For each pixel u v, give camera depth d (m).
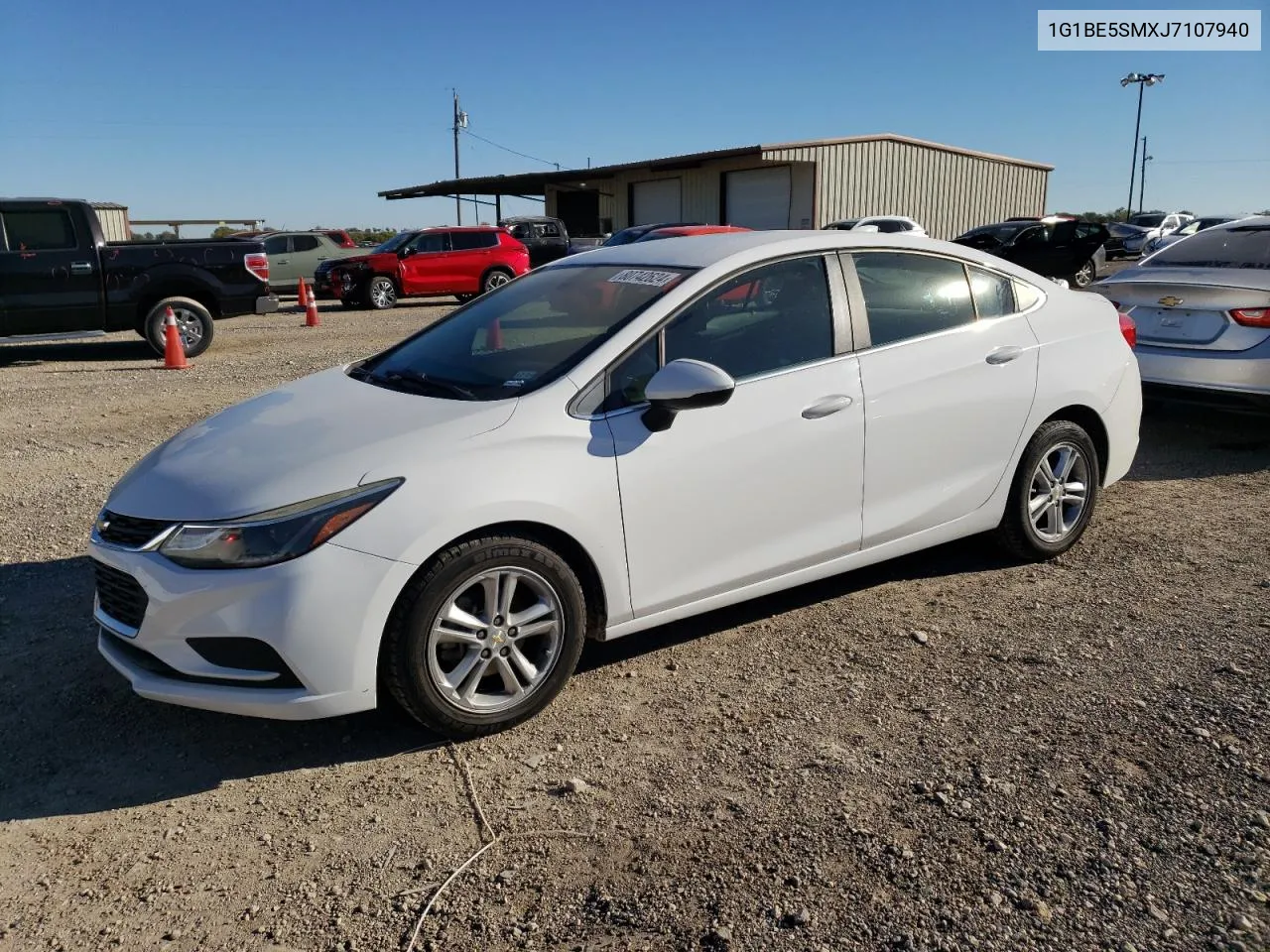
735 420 3.75
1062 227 25.31
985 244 25.39
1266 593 4.46
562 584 3.45
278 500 3.11
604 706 3.64
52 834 2.97
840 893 2.61
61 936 2.55
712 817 2.95
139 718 3.63
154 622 3.15
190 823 3.02
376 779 3.22
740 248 4.00
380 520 3.12
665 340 3.70
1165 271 7.46
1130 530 5.39
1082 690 3.63
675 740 3.40
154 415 9.13
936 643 4.07
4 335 12.17
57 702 3.73
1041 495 4.82
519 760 3.31
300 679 3.10
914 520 4.33
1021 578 4.73
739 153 30.58
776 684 3.76
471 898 2.65
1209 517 5.58
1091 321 4.94
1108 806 2.93
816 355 4.00
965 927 2.47
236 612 3.06
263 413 3.86
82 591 4.77
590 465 3.45
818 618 4.35
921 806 2.96
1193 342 6.89
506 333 4.03
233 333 16.66
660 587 3.70
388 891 2.69
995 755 3.23
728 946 2.43
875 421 4.10
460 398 3.62
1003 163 37.03
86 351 14.33
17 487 6.62
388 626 3.18
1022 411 4.57
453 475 3.22
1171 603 4.39
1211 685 3.63
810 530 4.02
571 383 3.51
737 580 3.88
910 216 34.19
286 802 3.11
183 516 3.18
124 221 30.03
